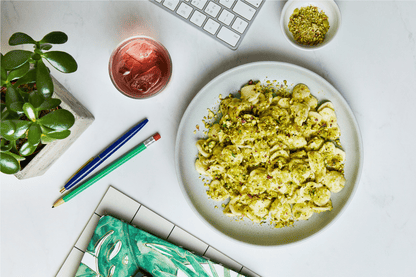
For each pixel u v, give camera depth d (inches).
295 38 29.4
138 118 31.7
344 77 30.7
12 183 32.4
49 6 31.5
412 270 30.5
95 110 31.6
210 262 30.3
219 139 29.5
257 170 29.1
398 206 30.8
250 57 30.9
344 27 30.7
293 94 29.5
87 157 31.9
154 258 30.5
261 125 28.1
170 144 31.7
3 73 17.9
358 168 28.4
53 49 31.2
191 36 31.1
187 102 31.4
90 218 31.8
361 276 31.1
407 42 30.2
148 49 27.8
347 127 29.0
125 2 31.3
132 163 32.0
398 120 30.5
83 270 30.6
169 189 31.8
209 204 30.7
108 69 29.1
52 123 18.3
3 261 32.7
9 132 17.1
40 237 32.6
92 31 31.5
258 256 31.7
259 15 30.5
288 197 29.3
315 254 31.6
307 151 29.3
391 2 30.2
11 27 31.3
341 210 28.3
